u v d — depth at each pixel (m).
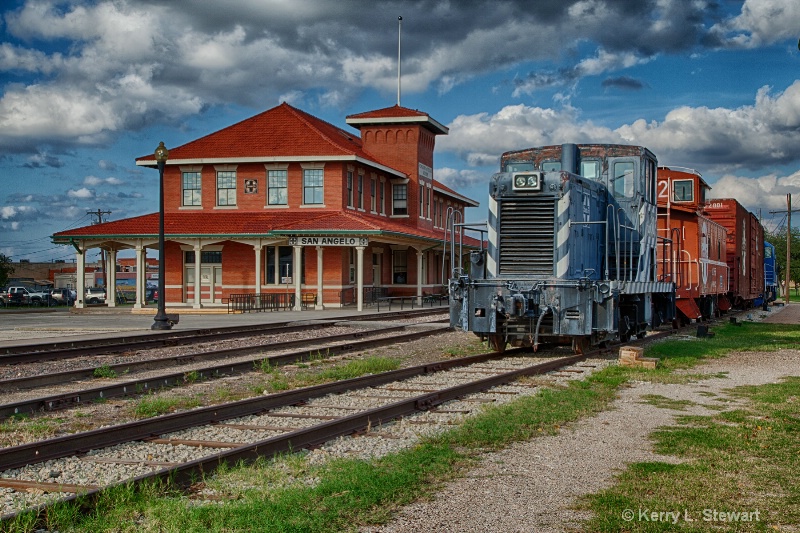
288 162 40.03
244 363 14.97
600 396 11.31
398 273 46.56
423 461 7.41
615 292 14.79
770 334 22.56
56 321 31.44
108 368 14.36
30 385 12.96
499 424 8.99
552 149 16.98
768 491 6.55
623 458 7.71
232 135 42.50
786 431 8.84
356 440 8.48
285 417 10.01
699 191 25.22
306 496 6.25
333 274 39.00
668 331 22.25
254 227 38.09
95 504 5.97
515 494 6.51
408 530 5.66
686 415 9.98
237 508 5.93
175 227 38.72
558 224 14.79
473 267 16.48
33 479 6.96
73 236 39.06
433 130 47.75
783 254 92.44
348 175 40.28
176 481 6.63
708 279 26.02
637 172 17.05
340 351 18.00
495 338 16.89
